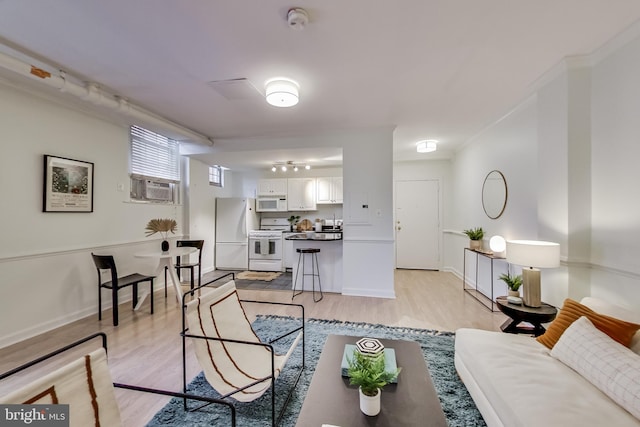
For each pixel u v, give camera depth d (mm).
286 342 2553
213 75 2455
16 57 2115
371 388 1175
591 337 1464
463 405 1730
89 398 971
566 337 1566
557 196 2367
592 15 1725
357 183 4098
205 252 5520
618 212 1959
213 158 5113
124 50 2070
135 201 3943
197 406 1751
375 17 1730
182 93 2836
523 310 2164
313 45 2020
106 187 3520
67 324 2990
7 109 2562
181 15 1694
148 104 3127
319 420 1159
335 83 2621
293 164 5840
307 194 6254
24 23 1755
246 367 1790
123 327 2920
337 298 3926
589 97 2195
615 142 1981
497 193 3635
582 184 2217
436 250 5902
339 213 6496
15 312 2602
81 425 921
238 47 2041
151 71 2385
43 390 872
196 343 1689
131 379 2021
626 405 1160
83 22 1749
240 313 2102
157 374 2080
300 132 4234
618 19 1762
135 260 3924
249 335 2027
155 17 1708
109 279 3488
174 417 1656
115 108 2924
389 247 3982
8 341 2537
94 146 3371
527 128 2969
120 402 1781
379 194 4031
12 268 2590
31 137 2740
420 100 3027
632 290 1860
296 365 2176
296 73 2428
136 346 2506
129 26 1793
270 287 4512
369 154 4062
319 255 4340
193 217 5105
